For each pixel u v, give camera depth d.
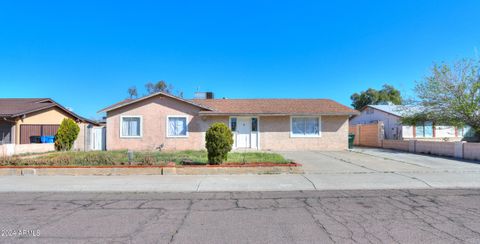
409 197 7.62
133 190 8.62
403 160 14.56
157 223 5.58
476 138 19.11
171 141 19.95
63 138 18.34
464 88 17.45
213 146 11.31
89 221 5.71
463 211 6.29
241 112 19.92
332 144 20.73
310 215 6.07
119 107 19.67
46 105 22.42
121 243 4.59
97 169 10.85
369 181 9.53
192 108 20.14
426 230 5.11
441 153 16.95
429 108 19.11
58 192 8.46
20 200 7.50
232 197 7.76
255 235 4.93
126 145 19.83
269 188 8.75
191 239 4.75
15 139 19.73
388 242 4.58
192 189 8.68
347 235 4.89
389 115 27.70
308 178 10.02
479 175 10.45
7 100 25.00
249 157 13.66
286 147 20.61
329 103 22.89
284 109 20.86
